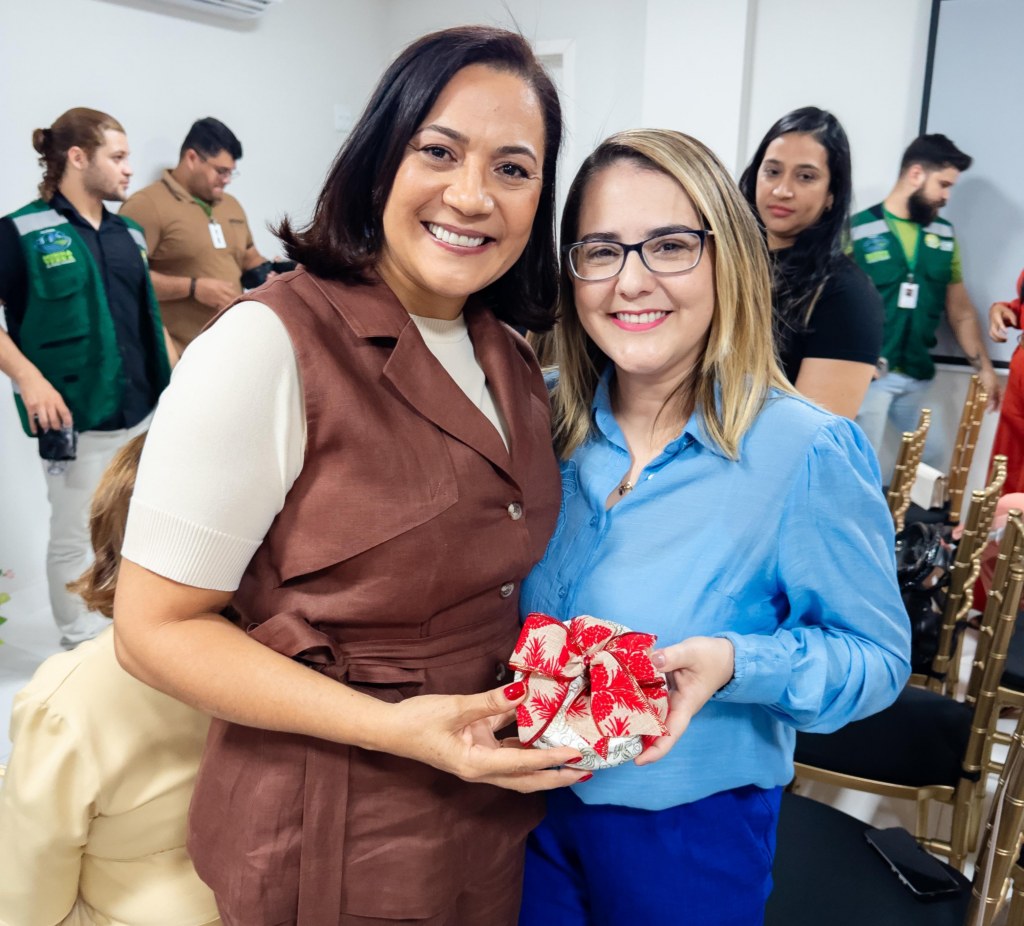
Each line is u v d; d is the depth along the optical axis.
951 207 3.66
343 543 0.77
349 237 0.81
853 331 2.24
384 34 5.07
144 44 3.54
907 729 1.75
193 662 0.72
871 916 1.25
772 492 0.98
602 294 1.00
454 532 0.81
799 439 0.98
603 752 0.76
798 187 2.29
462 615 0.86
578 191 1.02
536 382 1.05
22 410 2.84
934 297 3.75
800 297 2.30
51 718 0.94
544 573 1.09
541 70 0.82
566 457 1.13
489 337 0.95
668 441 1.08
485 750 0.72
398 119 0.76
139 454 1.03
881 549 1.00
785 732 1.08
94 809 0.96
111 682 0.95
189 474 0.70
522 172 0.80
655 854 1.02
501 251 0.82
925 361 3.84
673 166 0.94
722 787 1.01
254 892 0.80
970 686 1.75
